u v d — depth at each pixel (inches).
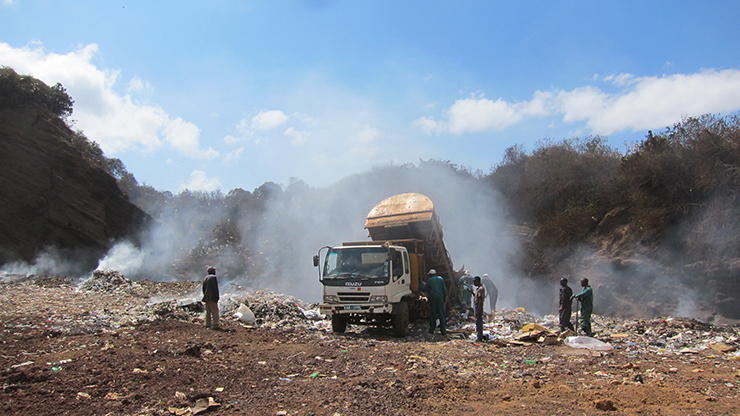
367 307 466.6
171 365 290.8
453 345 417.1
